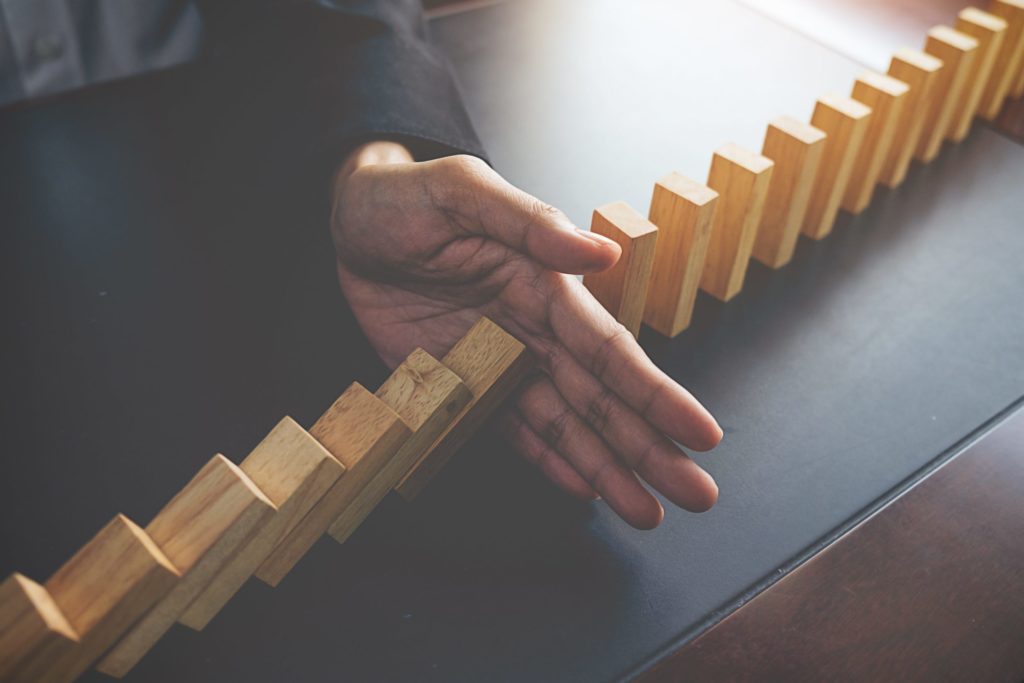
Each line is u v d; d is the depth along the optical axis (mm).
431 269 647
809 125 762
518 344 593
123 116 881
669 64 1017
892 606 538
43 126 869
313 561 558
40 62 1110
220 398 640
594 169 860
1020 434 648
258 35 880
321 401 640
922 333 731
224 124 865
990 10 939
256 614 532
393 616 530
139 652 500
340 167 782
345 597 539
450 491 595
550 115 928
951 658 514
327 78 817
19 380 652
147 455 605
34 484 589
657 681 502
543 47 1034
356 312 696
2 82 1106
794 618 532
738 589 547
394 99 792
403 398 570
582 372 601
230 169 823
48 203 792
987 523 587
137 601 478
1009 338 729
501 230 606
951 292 772
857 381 687
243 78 889
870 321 741
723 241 730
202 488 508
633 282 666
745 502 597
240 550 510
